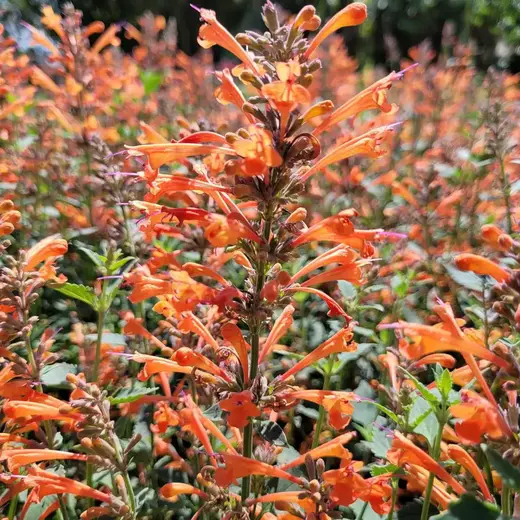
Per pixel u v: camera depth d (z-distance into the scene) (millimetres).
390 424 280
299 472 252
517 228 310
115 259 304
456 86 836
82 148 444
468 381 234
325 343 231
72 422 256
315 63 207
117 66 683
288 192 211
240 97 215
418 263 408
